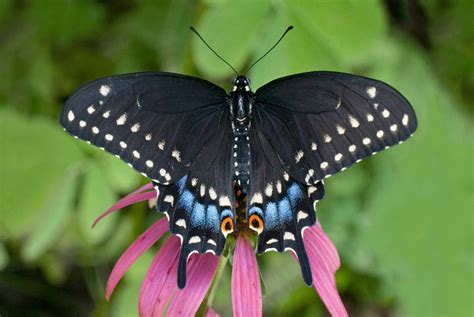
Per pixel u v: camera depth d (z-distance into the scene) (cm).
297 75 50
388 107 48
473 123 59
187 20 62
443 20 60
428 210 58
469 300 57
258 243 49
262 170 50
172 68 61
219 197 49
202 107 50
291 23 54
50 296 62
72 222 60
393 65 59
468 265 57
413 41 59
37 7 63
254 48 54
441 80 60
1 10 63
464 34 60
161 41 62
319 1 54
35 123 57
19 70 63
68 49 63
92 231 57
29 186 57
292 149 50
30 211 58
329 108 49
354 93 49
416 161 58
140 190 51
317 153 49
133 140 49
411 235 58
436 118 59
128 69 62
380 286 59
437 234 58
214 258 50
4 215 57
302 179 49
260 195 49
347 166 49
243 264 49
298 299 60
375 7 54
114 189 57
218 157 50
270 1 54
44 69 63
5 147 57
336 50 54
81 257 61
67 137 57
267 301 60
